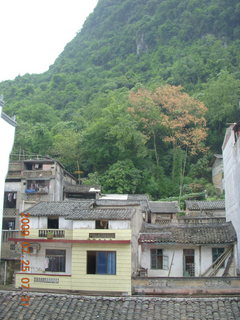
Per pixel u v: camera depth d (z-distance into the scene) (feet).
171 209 120.16
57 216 70.90
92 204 76.59
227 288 61.26
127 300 36.27
